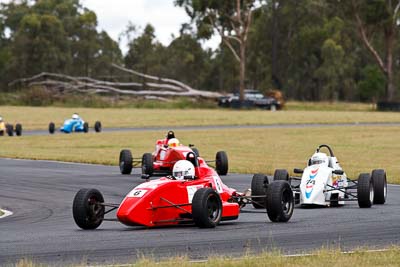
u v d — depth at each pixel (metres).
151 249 37.25
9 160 108.31
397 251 34.94
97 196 45.62
